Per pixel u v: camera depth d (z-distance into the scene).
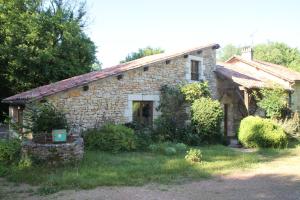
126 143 12.18
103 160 10.14
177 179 8.24
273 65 25.81
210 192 7.09
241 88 17.09
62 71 23.80
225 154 12.12
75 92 12.69
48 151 9.26
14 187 7.51
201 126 14.74
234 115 18.89
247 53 24.83
